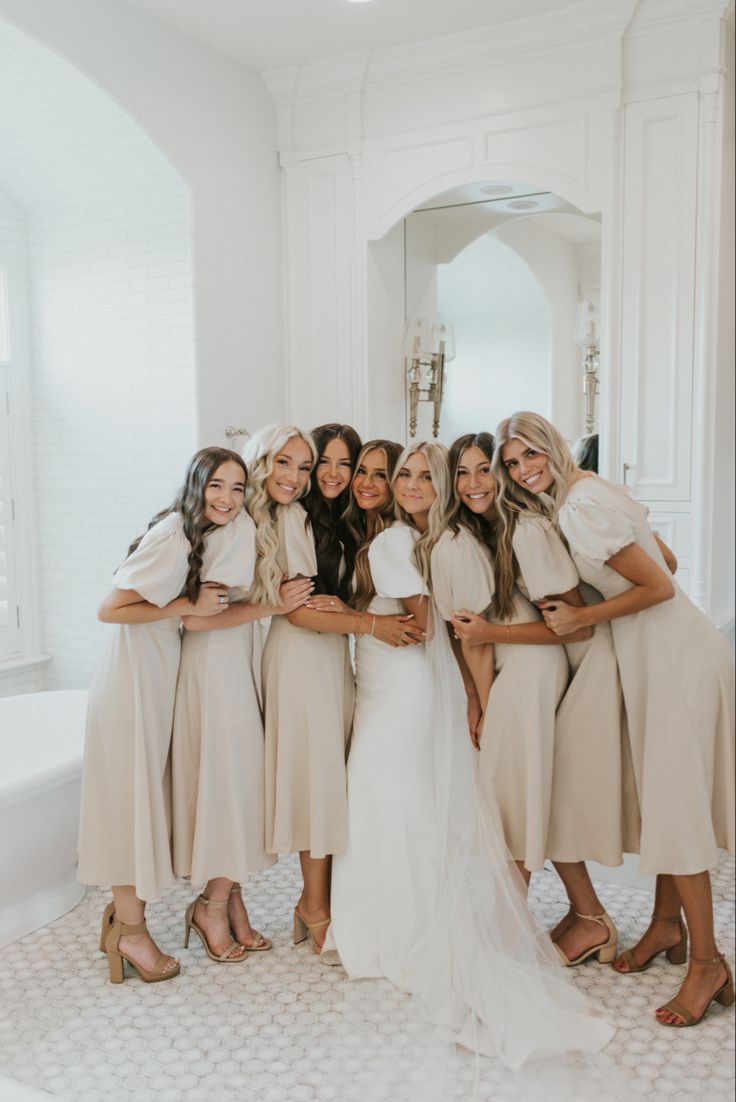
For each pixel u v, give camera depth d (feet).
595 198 13.14
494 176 13.76
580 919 8.46
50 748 12.26
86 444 15.10
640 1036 7.34
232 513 8.08
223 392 14.37
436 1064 7.06
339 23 13.24
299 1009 7.99
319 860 8.76
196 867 8.26
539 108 13.38
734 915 8.87
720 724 7.56
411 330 15.40
